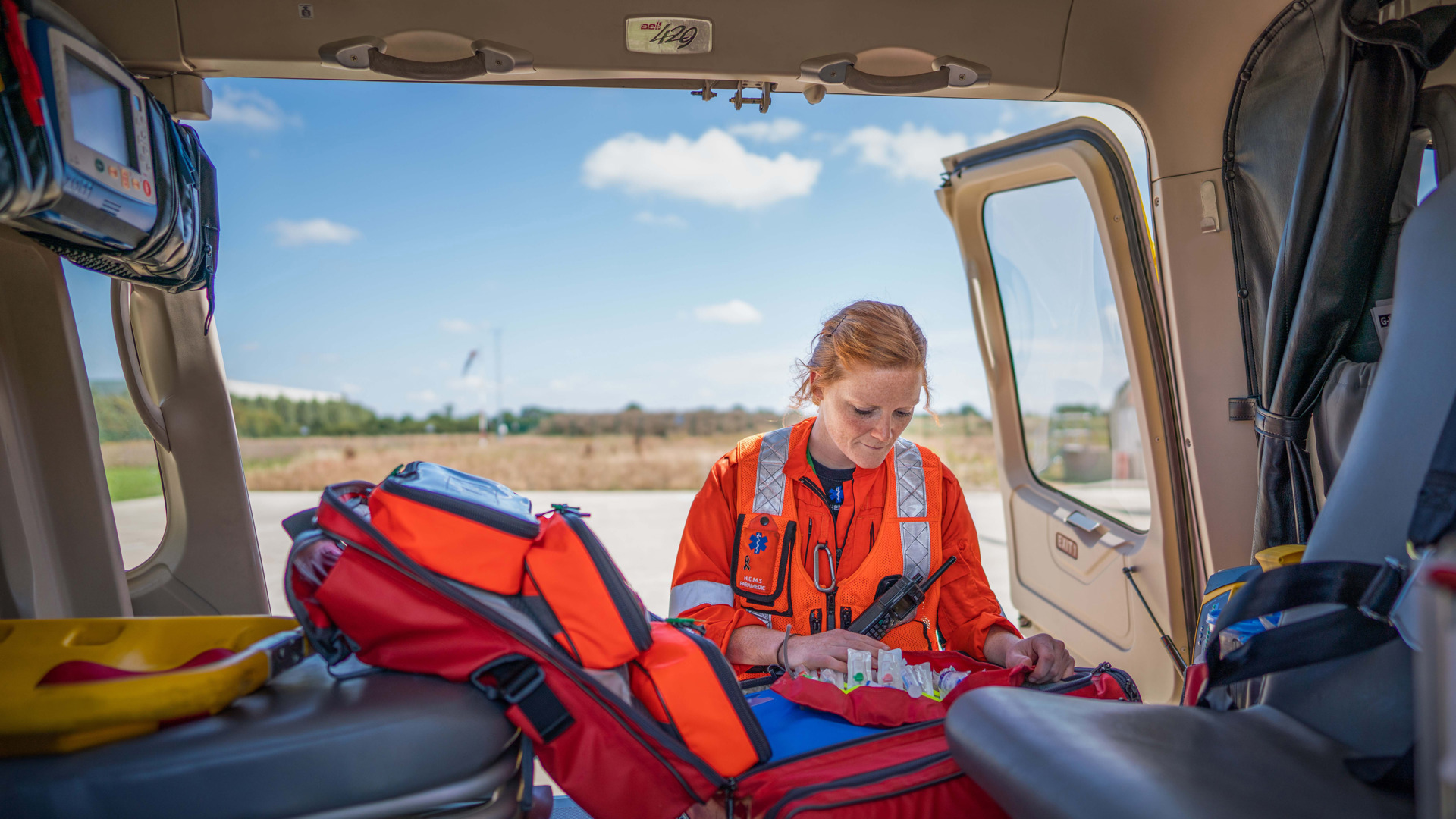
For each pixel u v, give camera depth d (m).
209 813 1.15
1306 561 1.28
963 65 2.26
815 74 2.24
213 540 2.54
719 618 1.80
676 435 35.31
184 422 2.46
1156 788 0.96
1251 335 2.34
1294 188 1.99
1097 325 2.75
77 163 1.39
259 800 1.16
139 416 2.42
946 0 2.24
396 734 1.21
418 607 1.33
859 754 1.47
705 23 2.17
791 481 1.89
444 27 2.09
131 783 1.13
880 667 1.65
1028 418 3.34
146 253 1.76
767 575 1.85
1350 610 1.19
